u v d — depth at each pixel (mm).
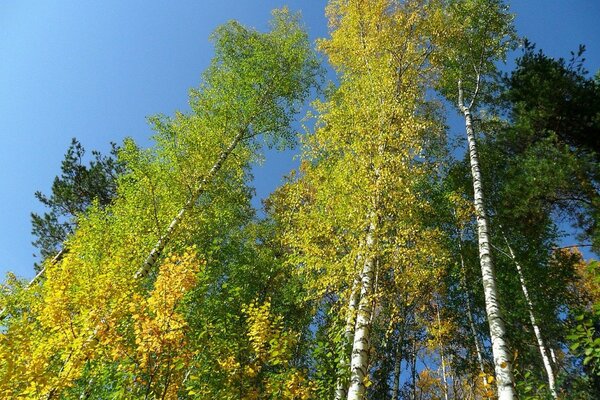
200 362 5770
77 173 15320
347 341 6320
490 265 6723
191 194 10117
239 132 12414
